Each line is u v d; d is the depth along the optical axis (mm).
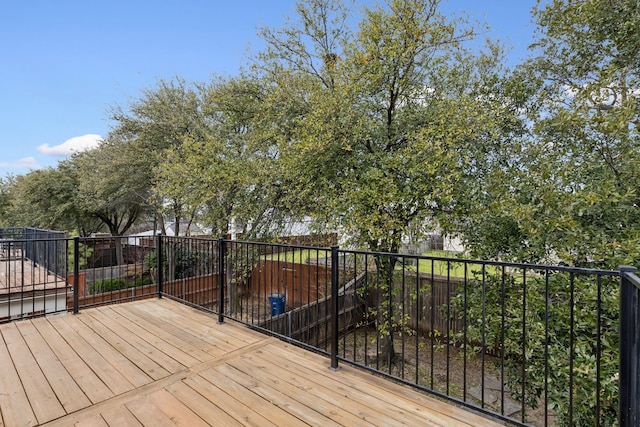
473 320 4039
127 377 2350
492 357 5625
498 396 4660
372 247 4883
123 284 8734
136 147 9070
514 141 4352
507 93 4500
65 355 2709
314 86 5402
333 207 4809
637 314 1379
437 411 1979
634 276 1360
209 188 6160
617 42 3523
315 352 2885
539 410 4340
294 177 5457
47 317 3691
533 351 3176
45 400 2053
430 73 5074
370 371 2428
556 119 3467
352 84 4656
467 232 4305
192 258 6008
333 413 1938
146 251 9922
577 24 3785
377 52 4484
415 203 4418
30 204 13477
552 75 4336
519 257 3619
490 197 4090
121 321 3566
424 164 4164
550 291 3240
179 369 2479
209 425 1814
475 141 4473
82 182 11156
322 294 6594
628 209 3070
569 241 3123
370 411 1967
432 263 2244
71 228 14117
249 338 3113
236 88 6801
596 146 3385
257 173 5930
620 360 1451
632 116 3098
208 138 6906
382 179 4426
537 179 3592
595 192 3080
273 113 6031
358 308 6809
